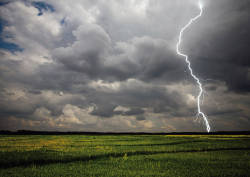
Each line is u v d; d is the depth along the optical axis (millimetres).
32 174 13328
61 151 22703
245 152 23891
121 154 21844
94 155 20234
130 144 32469
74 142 37125
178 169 15016
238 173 13750
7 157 18031
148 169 15062
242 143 34312
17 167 15406
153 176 13188
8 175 13070
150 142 36688
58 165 16141
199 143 34594
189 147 28047
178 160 18391
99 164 16703
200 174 13609
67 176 12984
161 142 36656
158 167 15695
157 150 24688
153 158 19281
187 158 19344
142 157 19891
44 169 14695
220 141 38969
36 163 17047
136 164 16734
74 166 15695
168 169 14961
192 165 16328
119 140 43469
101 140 43469
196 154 22000
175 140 42469
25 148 25844
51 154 20250
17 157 18125
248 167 15625
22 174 13273
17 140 44281
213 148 27234
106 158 19547
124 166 15984
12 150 23500
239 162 17438
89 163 17125
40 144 32406
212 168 15312
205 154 22125
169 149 25781
